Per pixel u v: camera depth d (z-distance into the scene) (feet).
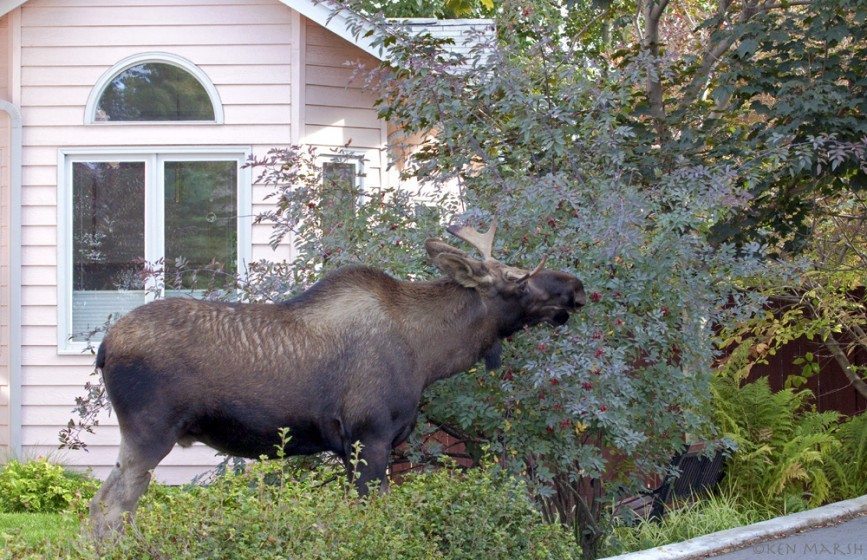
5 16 46.19
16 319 45.27
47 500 38.27
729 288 33.17
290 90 45.80
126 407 25.53
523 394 29.68
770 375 52.49
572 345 28.99
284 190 34.32
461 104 34.73
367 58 47.01
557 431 29.99
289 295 31.99
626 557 28.96
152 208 45.80
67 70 46.01
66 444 32.50
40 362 45.32
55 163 45.78
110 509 25.17
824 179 40.40
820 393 51.85
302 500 23.31
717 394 41.39
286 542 21.74
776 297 46.19
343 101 46.83
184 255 45.83
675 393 31.40
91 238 45.85
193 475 44.39
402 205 33.40
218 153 45.83
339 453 27.09
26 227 45.68
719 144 40.06
